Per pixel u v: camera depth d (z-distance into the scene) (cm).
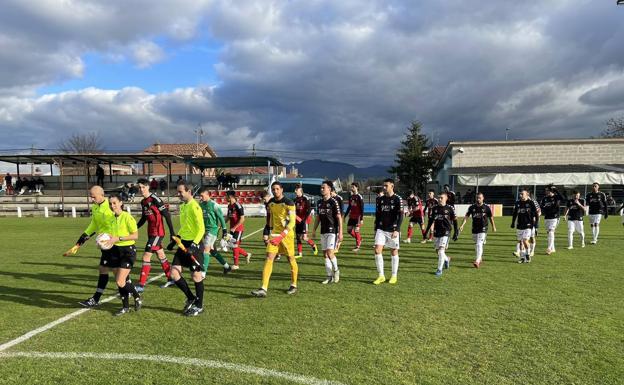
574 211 1191
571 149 3422
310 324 502
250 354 409
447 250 1173
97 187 587
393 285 721
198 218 562
